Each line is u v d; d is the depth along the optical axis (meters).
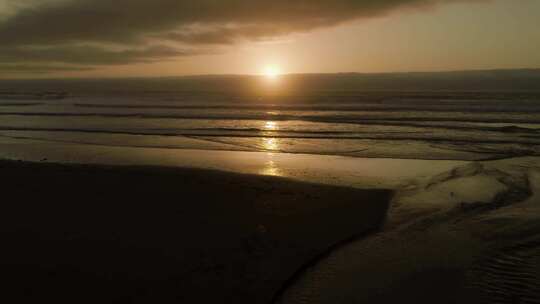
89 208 9.48
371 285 6.13
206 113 31.80
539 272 6.38
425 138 19.03
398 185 11.45
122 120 27.94
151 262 6.78
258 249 7.30
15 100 55.31
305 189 10.87
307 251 7.21
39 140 20.31
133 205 9.66
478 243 7.54
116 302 5.63
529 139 18.14
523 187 10.95
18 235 7.89
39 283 6.11
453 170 13.10
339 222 8.56
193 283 6.13
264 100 46.38
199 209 9.36
